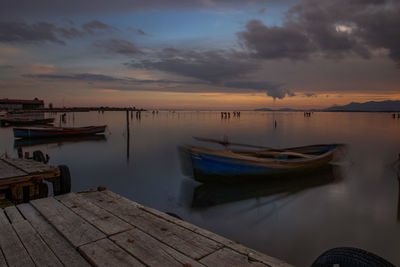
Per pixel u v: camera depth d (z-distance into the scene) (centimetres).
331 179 1210
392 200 908
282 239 637
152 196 955
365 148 2227
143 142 2541
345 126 5219
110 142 2538
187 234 321
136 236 313
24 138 2633
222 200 909
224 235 654
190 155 1122
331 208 839
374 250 580
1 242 296
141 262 255
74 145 2314
